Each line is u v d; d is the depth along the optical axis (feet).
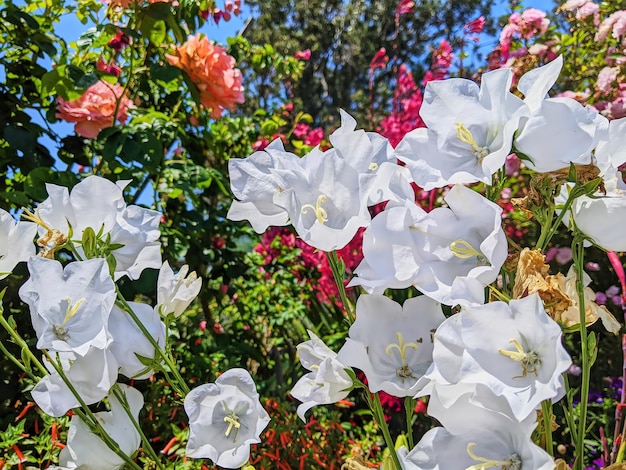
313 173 0.75
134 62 2.76
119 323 0.88
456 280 0.65
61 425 1.86
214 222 2.88
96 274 0.83
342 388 0.81
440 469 0.66
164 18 2.39
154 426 2.19
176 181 2.61
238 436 0.90
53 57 2.51
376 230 0.71
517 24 3.33
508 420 0.63
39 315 0.79
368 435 2.70
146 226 0.98
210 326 3.08
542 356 0.61
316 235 0.70
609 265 3.30
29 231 0.92
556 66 0.71
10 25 2.61
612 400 2.95
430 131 0.76
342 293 0.85
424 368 0.77
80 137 2.64
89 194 0.93
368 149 0.76
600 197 0.71
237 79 2.77
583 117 0.68
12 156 2.40
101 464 0.89
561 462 0.63
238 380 0.89
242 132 3.44
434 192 3.07
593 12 3.24
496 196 0.76
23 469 1.76
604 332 3.23
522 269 0.67
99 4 2.73
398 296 2.60
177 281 0.95
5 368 2.15
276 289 3.68
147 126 2.49
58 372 0.82
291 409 2.93
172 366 0.91
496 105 0.73
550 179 0.73
